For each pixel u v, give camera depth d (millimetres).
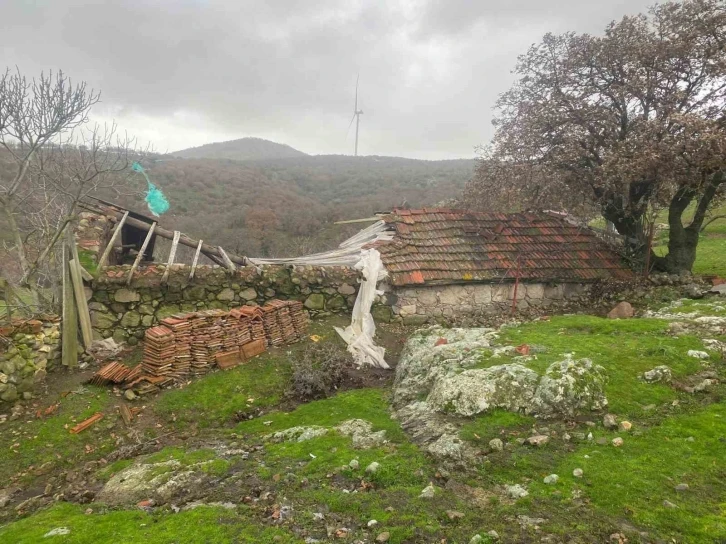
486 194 15648
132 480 4855
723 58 10359
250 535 3666
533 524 3555
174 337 7695
